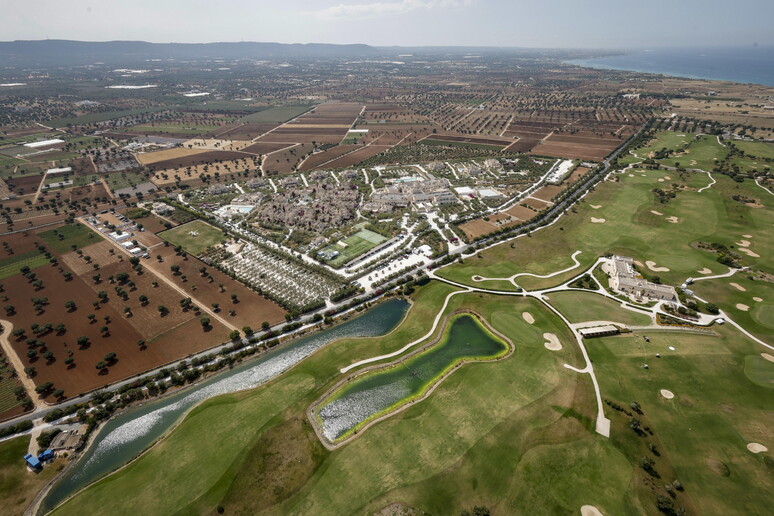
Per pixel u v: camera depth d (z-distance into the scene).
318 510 90.12
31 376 128.62
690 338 139.12
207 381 128.88
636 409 112.19
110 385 126.19
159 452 104.50
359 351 138.62
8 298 167.88
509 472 96.12
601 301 160.38
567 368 127.75
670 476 95.56
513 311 156.25
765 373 123.62
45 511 94.12
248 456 102.12
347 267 190.62
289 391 122.50
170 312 158.88
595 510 88.12
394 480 95.50
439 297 166.12
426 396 120.00
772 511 87.88
